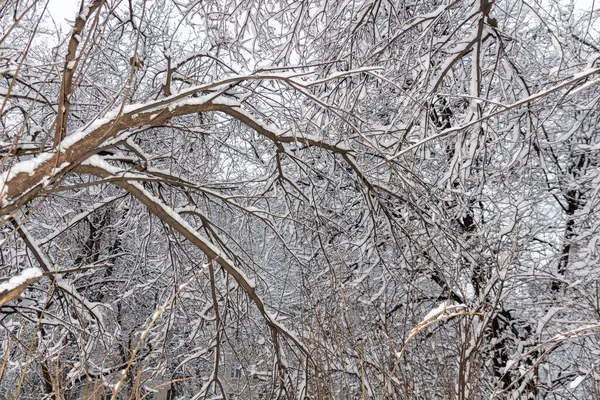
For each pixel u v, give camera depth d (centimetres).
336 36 583
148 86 631
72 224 618
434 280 728
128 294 814
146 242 682
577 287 694
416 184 588
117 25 558
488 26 537
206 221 568
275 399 584
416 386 402
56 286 548
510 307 812
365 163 636
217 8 641
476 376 368
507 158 632
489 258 644
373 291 766
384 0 639
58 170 281
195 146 672
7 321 620
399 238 643
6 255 616
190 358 711
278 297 817
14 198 256
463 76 705
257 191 703
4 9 311
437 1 680
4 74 321
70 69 269
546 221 830
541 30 712
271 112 637
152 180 386
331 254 736
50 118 637
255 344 732
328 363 375
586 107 681
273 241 769
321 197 728
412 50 564
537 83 618
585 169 854
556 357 751
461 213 647
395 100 685
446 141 644
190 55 529
